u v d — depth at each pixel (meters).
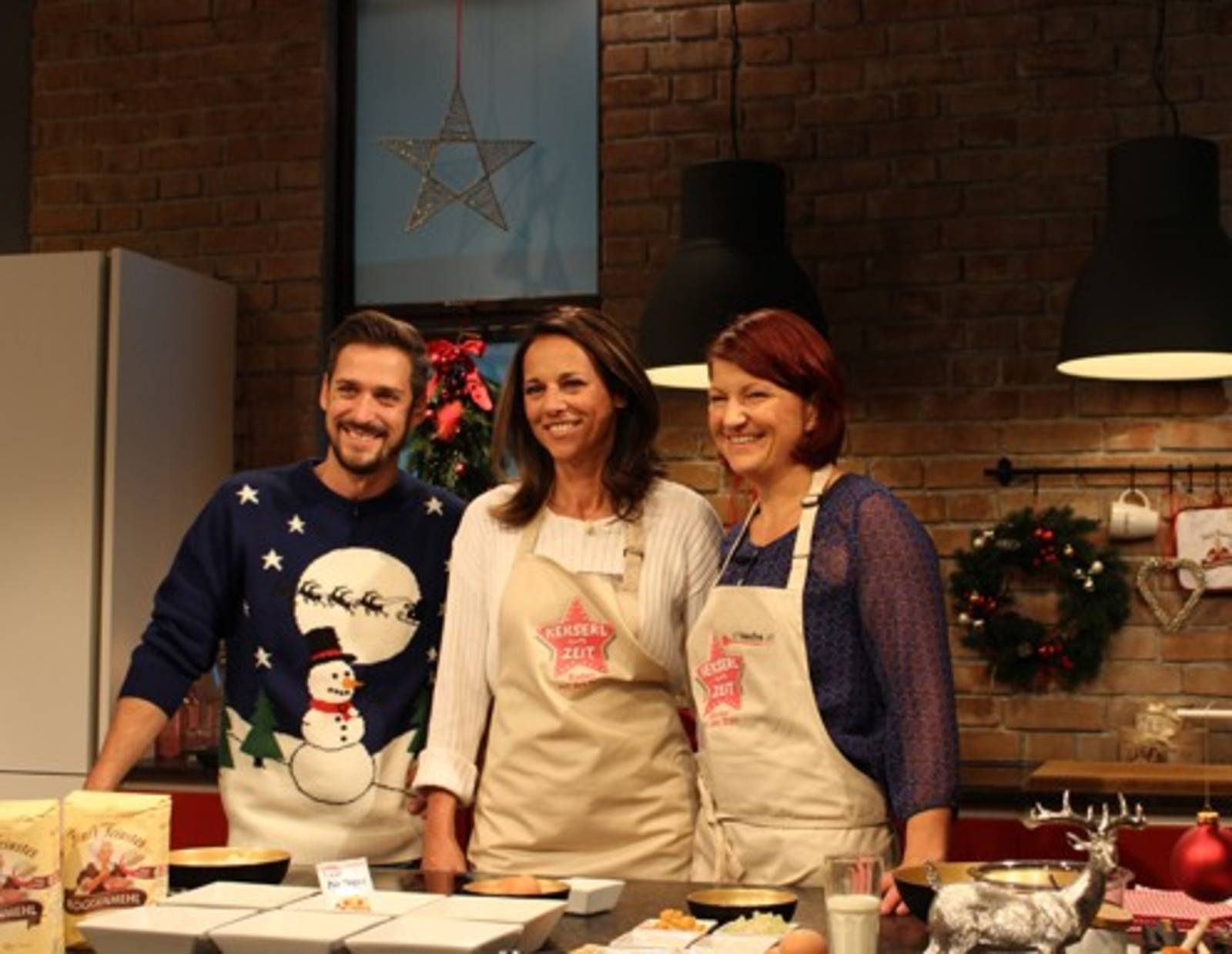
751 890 2.21
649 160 5.27
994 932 1.73
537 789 2.73
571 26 5.52
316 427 5.50
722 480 5.12
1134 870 4.08
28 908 1.96
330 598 3.06
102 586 4.91
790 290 4.46
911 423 5.03
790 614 2.45
